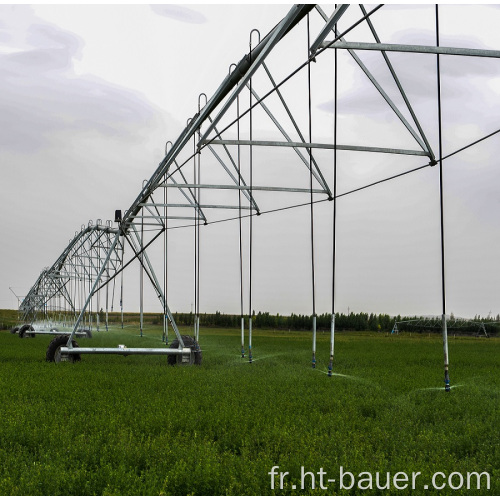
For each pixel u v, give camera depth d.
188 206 22.17
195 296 21.53
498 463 7.17
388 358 25.56
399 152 15.40
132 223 22.78
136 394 12.44
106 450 7.52
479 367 22.55
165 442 7.75
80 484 6.28
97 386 13.95
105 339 37.28
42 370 17.98
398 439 8.29
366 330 98.25
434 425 9.72
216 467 6.56
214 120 14.77
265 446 7.77
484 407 11.27
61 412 10.29
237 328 94.12
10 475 6.70
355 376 16.97
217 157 20.94
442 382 15.70
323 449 7.57
